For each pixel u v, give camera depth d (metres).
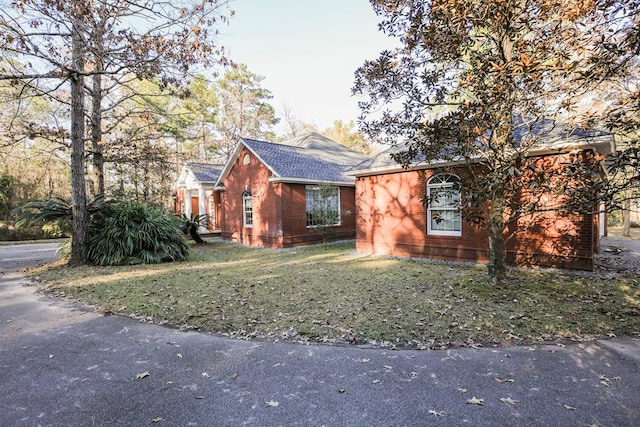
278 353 3.72
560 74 4.63
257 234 14.88
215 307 5.43
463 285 6.45
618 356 3.53
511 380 3.07
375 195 11.39
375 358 3.56
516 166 5.39
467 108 5.16
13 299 6.12
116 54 7.54
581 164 5.05
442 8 4.98
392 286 6.62
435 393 2.88
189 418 2.58
